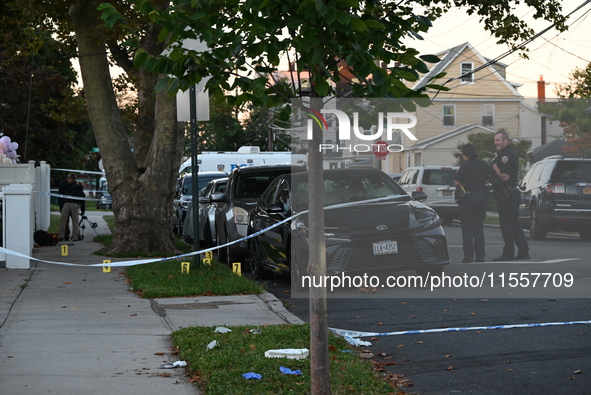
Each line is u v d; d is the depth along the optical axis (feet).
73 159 400.26
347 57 32.81
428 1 35.73
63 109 162.91
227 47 34.60
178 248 125.29
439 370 45.14
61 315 63.67
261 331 54.60
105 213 291.58
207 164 184.03
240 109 40.27
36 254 119.96
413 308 64.49
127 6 97.66
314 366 35.04
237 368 43.57
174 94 36.01
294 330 54.49
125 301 71.67
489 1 129.29
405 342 52.70
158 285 79.92
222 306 68.69
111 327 58.34
